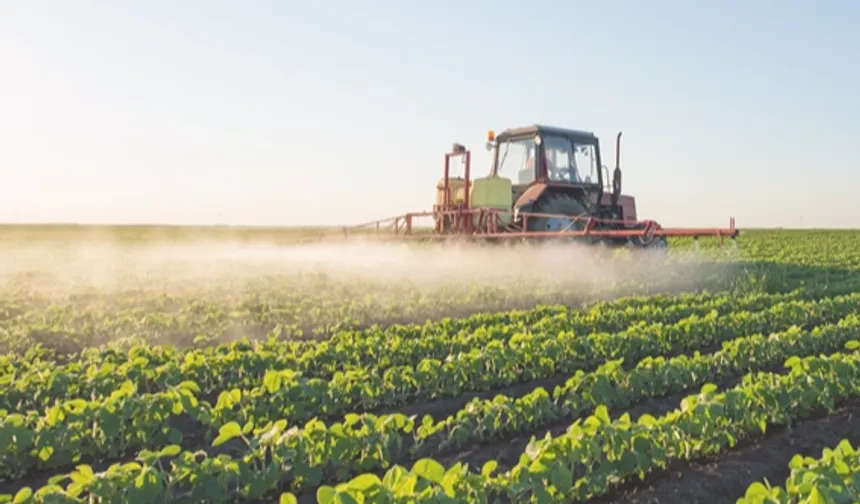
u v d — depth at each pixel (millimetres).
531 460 4363
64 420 5426
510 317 10375
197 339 9023
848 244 34969
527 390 7195
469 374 7160
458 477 3855
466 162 15070
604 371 6562
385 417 5145
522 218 14766
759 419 5824
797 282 16328
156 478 4078
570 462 4621
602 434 4758
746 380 6277
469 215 15070
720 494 4938
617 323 10102
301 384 5945
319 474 4770
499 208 14898
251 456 4586
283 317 10609
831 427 6074
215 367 6914
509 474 4184
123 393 5508
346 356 7676
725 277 15852
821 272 18859
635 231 13047
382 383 6613
